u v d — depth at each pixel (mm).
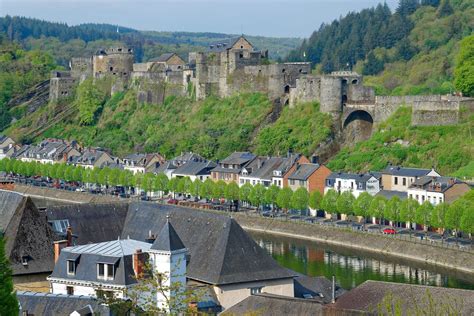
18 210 188750
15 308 113688
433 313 136750
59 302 144250
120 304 140500
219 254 185250
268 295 160875
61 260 175125
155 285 139625
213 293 179500
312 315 149250
